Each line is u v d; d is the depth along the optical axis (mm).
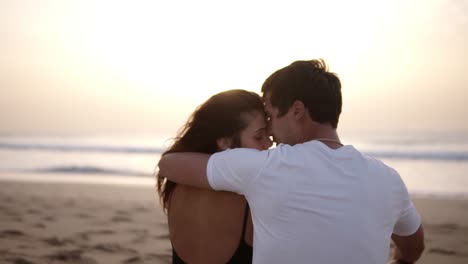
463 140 44000
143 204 7117
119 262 3648
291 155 1404
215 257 1552
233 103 1622
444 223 5906
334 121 1506
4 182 10875
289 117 1500
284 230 1379
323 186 1367
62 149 31609
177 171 1526
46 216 5805
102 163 20594
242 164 1409
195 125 1663
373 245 1380
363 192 1379
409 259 1732
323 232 1352
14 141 45719
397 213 1471
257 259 1426
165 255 3871
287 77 1500
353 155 1429
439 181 13852
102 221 5484
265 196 1390
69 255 3805
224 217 1531
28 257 3707
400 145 37594
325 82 1473
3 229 4844
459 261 4008
